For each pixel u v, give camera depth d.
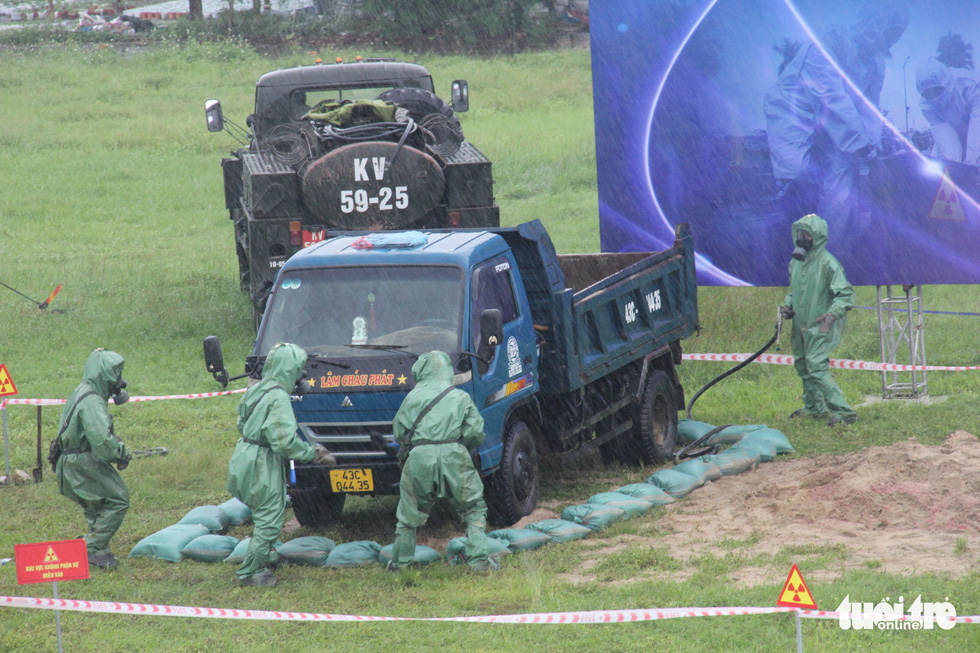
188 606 29.06
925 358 52.12
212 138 121.38
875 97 50.56
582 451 38.41
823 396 45.72
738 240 54.97
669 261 44.69
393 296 34.00
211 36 172.12
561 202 94.44
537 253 36.91
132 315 66.62
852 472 36.34
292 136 52.47
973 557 29.36
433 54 161.25
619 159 56.66
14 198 99.75
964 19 48.56
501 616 25.17
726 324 60.69
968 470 34.53
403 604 28.59
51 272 77.25
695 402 50.81
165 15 188.75
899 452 36.69
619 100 56.09
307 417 33.00
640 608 26.84
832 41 51.19
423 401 30.56
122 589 30.48
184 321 65.00
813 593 26.89
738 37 53.19
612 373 41.09
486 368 33.31
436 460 30.16
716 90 54.09
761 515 34.41
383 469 32.59
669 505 36.31
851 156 51.41
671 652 24.89
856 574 28.42
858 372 54.16
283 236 52.62
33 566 25.05
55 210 96.62
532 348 36.06
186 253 84.00
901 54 49.88
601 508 34.53
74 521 37.06
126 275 76.44
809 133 52.28
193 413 49.91
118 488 32.12
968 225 49.38
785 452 41.44
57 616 25.66
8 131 122.44
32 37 175.00
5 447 41.09
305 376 32.91
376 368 32.56
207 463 42.91
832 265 45.12
